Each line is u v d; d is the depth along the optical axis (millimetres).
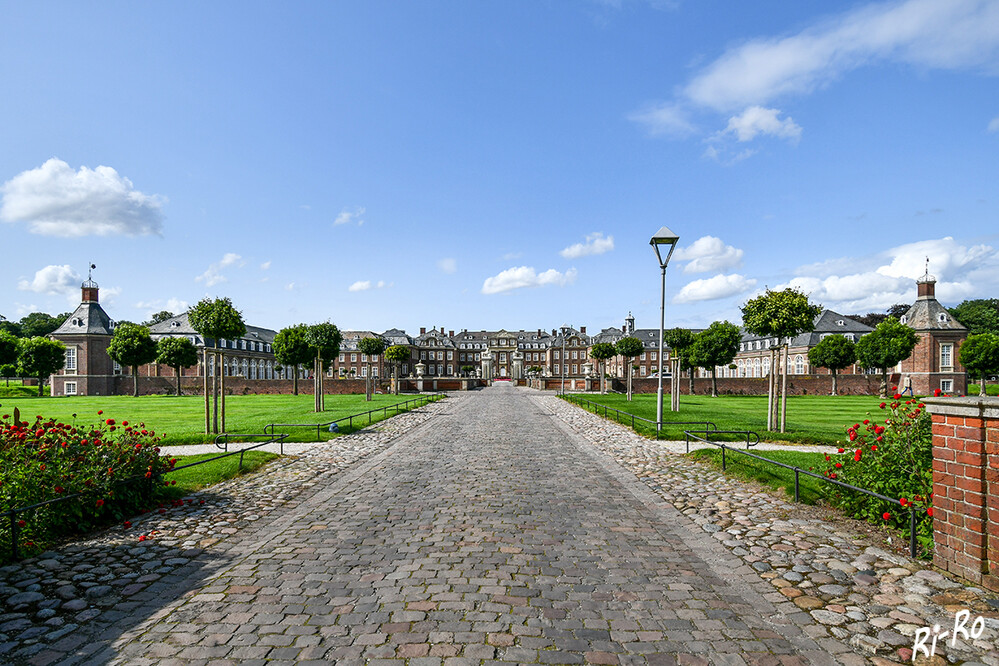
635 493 8594
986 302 81562
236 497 8484
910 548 5359
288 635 3980
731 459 10852
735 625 4141
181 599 4641
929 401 5082
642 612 4363
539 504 7918
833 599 4555
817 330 68000
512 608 4418
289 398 39062
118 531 6664
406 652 3725
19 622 4219
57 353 55094
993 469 4496
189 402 34938
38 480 6277
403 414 24750
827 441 13820
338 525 6891
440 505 7891
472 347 122688
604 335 106812
